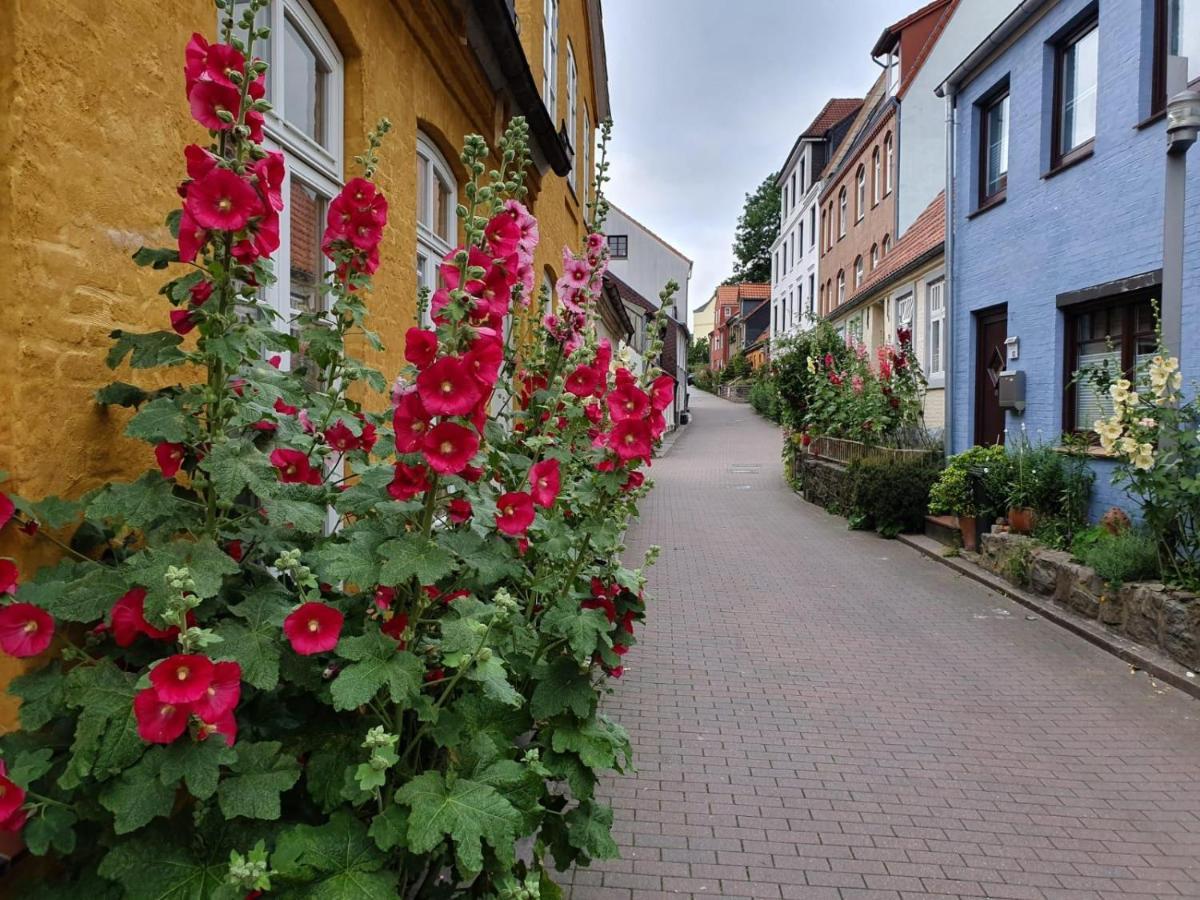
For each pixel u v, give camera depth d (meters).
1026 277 10.40
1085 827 4.00
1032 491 9.27
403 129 5.27
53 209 2.18
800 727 5.21
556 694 2.78
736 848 3.76
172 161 2.68
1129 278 8.27
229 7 2.16
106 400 2.27
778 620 7.83
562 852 2.81
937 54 20.81
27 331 2.09
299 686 2.07
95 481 2.34
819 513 15.34
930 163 21.33
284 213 3.86
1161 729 5.20
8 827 1.67
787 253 44.28
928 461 12.86
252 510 2.24
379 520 2.32
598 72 16.36
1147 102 8.20
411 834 1.83
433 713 2.07
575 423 3.38
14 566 1.85
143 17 2.54
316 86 4.39
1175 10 8.03
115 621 1.87
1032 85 10.26
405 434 2.11
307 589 2.17
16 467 2.07
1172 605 6.22
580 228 14.88
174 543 1.87
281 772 1.80
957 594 8.86
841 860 3.68
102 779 1.67
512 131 2.91
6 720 2.09
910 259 16.94
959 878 3.56
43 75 2.14
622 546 3.11
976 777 4.53
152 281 2.59
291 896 1.79
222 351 1.95
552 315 4.12
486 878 2.45
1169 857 3.75
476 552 2.28
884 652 6.80
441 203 6.71
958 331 12.51
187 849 1.81
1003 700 5.70
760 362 56.34
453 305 2.18
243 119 2.08
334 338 2.56
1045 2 9.73
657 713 5.42
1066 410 9.73
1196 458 6.30
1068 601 7.77
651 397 3.18
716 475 22.03
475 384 2.06
